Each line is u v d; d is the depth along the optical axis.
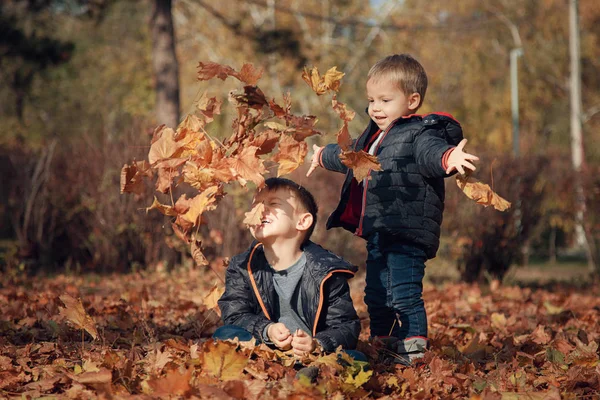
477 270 9.20
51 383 2.76
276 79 23.98
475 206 9.06
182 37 25.86
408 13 33.06
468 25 31.48
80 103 26.77
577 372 3.07
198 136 2.95
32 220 9.26
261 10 25.84
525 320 5.00
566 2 31.95
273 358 2.95
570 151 21.06
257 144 2.88
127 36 28.50
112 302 5.37
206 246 8.69
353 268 3.02
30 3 16.66
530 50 31.78
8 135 21.88
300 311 3.03
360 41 28.50
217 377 2.65
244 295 3.11
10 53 16.58
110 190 8.82
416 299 3.27
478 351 3.73
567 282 10.31
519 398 2.78
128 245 8.94
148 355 3.10
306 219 3.00
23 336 3.83
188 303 5.23
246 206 8.66
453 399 2.81
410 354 3.23
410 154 3.22
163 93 11.85
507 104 30.64
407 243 3.28
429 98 30.62
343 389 2.66
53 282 7.36
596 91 32.62
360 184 3.43
